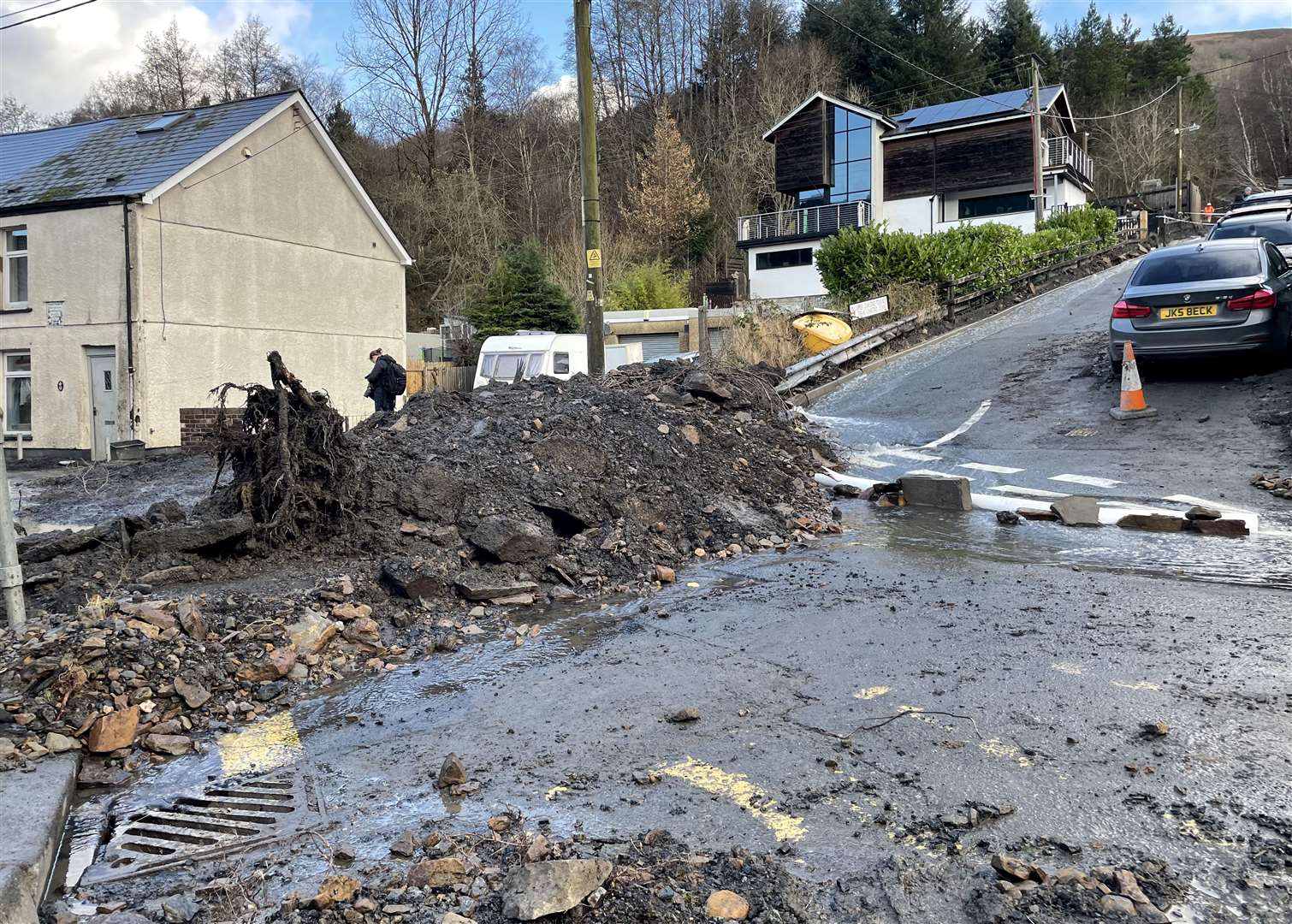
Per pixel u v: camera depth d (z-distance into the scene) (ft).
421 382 92.12
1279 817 10.89
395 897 10.14
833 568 24.16
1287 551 23.04
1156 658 16.34
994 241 81.10
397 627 20.47
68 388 65.82
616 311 118.62
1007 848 10.59
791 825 11.36
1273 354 39.17
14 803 12.55
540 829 11.58
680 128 187.32
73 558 22.13
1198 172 209.67
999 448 37.60
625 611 21.61
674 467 29.89
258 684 17.51
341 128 155.02
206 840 12.02
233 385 24.18
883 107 181.16
